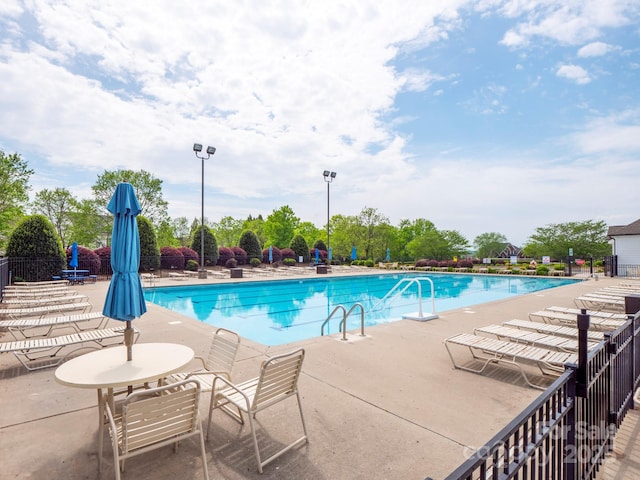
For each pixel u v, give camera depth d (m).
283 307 12.76
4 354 5.48
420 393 3.98
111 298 3.13
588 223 37.53
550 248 38.44
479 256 51.53
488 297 15.50
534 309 9.52
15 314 7.78
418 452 2.81
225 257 27.27
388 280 21.52
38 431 3.13
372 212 39.72
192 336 6.50
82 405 3.67
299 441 2.93
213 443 2.95
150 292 15.21
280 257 31.81
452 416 3.43
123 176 32.97
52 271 15.00
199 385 2.44
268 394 2.78
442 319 8.12
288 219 45.88
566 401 2.30
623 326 3.46
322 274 22.66
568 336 6.06
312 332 9.17
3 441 2.96
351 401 3.75
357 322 10.29
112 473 2.54
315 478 2.49
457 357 5.29
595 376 2.65
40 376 4.55
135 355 3.29
